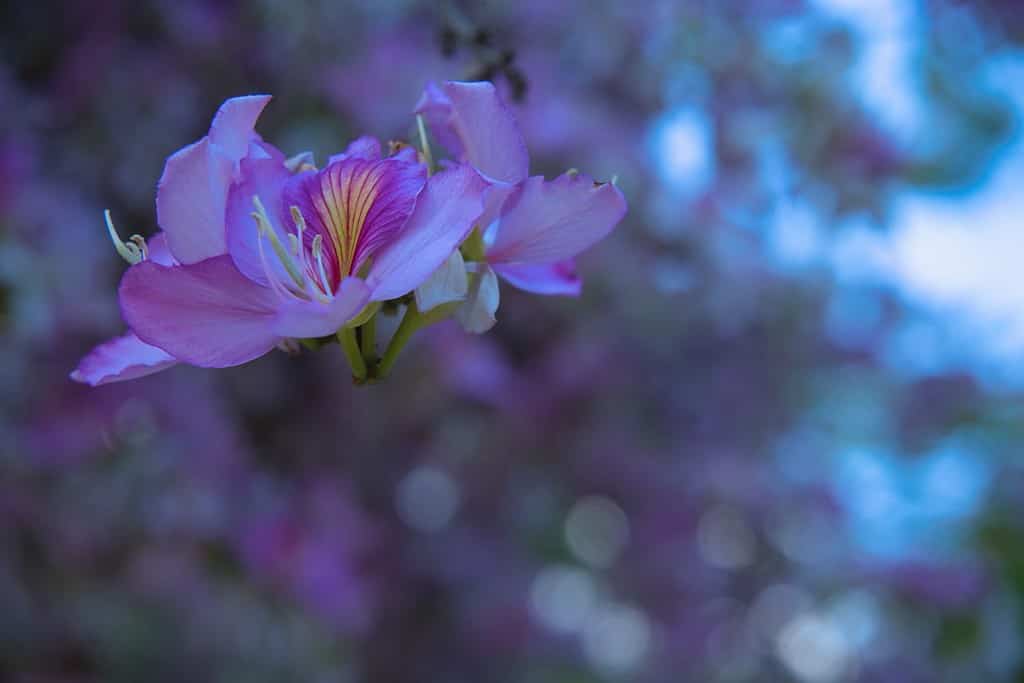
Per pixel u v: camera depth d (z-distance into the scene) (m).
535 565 2.06
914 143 1.75
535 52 1.52
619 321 1.59
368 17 1.38
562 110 1.46
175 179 0.49
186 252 0.49
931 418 2.23
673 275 1.54
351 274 0.49
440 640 1.81
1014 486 2.34
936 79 1.77
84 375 0.50
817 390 2.09
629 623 2.36
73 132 1.30
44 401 1.14
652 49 1.54
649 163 1.54
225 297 0.48
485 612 1.82
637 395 1.79
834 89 1.51
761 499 1.98
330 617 1.39
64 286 1.08
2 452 1.11
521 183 0.51
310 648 1.38
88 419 1.16
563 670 2.23
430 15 1.41
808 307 1.74
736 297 1.58
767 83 1.53
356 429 1.51
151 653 1.28
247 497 1.34
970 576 1.98
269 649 1.34
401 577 1.76
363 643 1.67
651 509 1.93
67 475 1.19
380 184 0.49
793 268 1.70
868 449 2.29
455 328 1.46
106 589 1.26
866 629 2.11
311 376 1.48
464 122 0.51
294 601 1.36
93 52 1.29
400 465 1.64
